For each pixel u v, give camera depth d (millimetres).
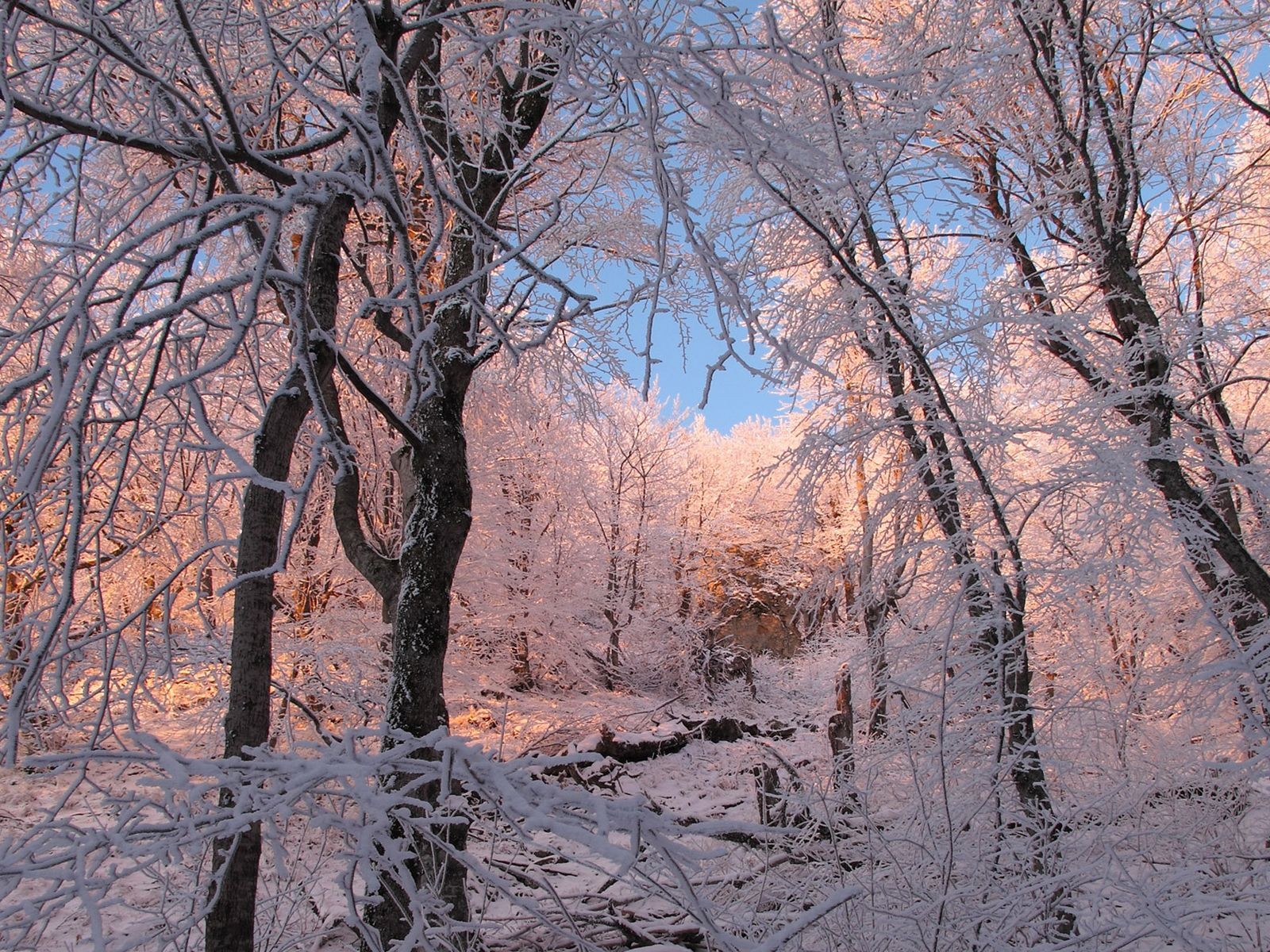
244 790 1875
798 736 13484
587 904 5188
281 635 8898
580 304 2320
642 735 11984
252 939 2941
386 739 3639
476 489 12359
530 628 14625
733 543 22266
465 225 5047
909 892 4039
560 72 2398
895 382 5711
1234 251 7871
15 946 1957
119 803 1944
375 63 2059
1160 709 5008
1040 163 6363
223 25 2773
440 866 3793
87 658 3111
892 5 6449
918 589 5668
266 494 3301
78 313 1568
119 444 2896
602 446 18875
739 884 4945
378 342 6844
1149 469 5332
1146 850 4156
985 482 4832
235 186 2082
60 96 2533
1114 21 5789
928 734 4582
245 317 1657
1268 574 5180
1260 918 3902
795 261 6016
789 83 4605
